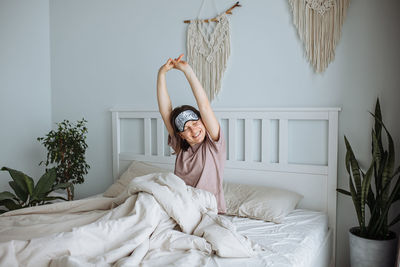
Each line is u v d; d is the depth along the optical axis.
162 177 1.68
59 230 1.50
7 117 2.95
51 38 3.31
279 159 2.34
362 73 2.13
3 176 2.92
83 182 2.93
